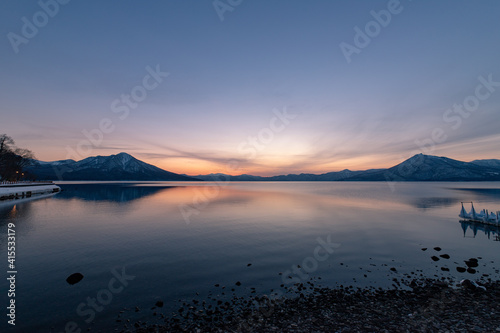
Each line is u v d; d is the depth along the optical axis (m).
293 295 13.53
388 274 16.59
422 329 9.91
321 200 77.25
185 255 21.02
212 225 34.94
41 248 23.20
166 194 104.69
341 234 28.95
